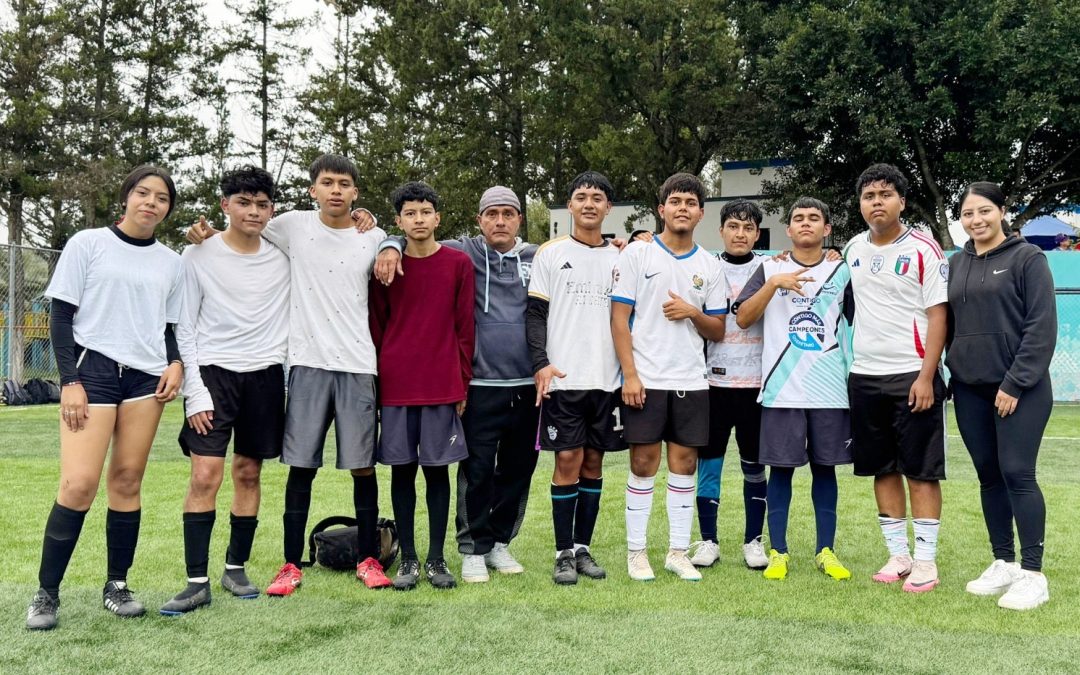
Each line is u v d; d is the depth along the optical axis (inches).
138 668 98.7
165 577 139.9
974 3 650.2
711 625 116.5
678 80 749.3
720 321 146.5
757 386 154.2
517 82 903.1
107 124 994.1
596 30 734.5
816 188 756.6
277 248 136.2
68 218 985.5
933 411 137.9
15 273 547.8
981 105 663.1
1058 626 117.0
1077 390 547.5
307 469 136.8
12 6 928.9
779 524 147.5
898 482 146.1
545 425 142.4
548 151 952.3
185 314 124.3
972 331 134.6
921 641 110.0
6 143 899.4
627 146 768.9
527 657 103.1
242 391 128.1
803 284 147.9
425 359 134.8
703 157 864.9
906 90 651.5
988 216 134.0
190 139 1042.7
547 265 144.3
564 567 141.0
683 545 147.1
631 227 933.2
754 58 772.6
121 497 120.9
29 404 525.3
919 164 729.6
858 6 669.9
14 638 109.0
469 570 141.6
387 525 151.7
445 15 849.5
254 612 121.3
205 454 124.0
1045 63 615.2
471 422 143.1
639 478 146.0
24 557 151.9
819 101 666.8
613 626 115.8
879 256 143.3
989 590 133.7
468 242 149.3
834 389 145.6
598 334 143.1
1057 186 727.7
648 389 142.1
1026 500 129.3
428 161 972.6
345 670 98.4
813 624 117.3
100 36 1001.5
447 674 97.2
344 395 133.9
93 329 114.1
